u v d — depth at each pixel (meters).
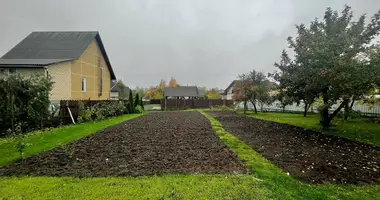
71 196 3.05
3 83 8.24
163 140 7.13
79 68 17.98
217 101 32.78
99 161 4.76
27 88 9.13
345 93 8.13
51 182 3.54
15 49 18.52
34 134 8.15
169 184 3.44
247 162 4.66
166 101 30.72
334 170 4.39
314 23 10.86
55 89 14.73
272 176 3.87
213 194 3.11
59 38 19.88
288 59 11.38
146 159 4.90
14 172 4.07
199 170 4.14
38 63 13.31
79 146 6.26
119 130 9.38
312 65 8.85
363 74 7.64
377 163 4.96
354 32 9.43
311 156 5.44
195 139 7.31
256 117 16.69
